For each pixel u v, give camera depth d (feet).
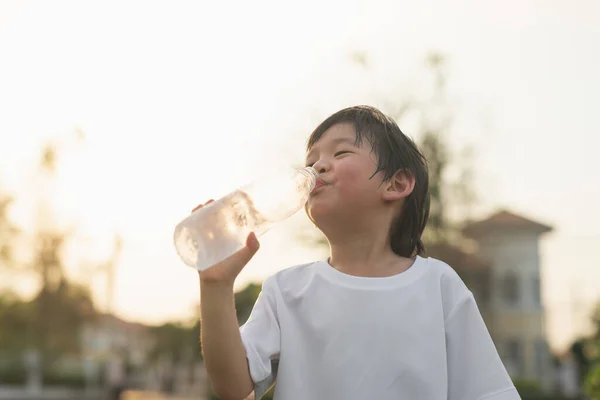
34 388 103.19
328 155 5.34
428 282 5.17
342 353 4.92
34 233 96.94
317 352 4.99
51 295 98.27
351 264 5.26
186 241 4.70
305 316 5.10
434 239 63.67
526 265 108.06
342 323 4.97
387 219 5.32
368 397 4.84
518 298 107.76
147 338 147.33
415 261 5.27
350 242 5.27
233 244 4.76
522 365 107.14
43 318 98.78
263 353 4.92
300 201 5.19
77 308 99.96
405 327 4.96
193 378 120.06
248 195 5.04
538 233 108.58
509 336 107.65
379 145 5.30
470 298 5.21
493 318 103.50
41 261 96.84
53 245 97.09
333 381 4.89
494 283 105.40
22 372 103.91
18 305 99.81
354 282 5.08
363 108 5.56
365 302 5.01
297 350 5.03
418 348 4.94
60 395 99.81
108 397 72.69
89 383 106.22
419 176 5.49
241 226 4.97
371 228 5.24
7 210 95.86
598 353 23.16
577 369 92.22
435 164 61.77
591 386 21.52
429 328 5.01
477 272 96.02
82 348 108.58
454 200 62.95
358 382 4.87
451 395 5.08
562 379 94.17
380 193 5.24
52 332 99.96
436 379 4.92
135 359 146.10
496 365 5.07
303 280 5.28
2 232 95.61
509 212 108.78
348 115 5.45
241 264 4.62
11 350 101.55
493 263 101.81
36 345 100.17
